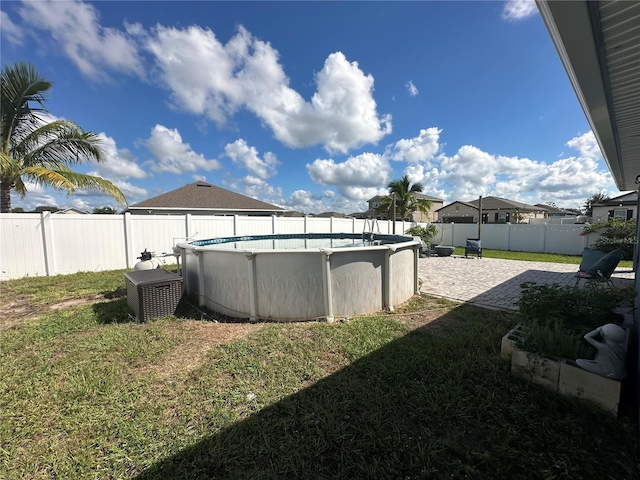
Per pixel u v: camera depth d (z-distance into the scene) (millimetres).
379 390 2396
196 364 2936
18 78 8484
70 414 2172
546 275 7945
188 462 1730
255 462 1725
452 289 6242
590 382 2104
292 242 10680
